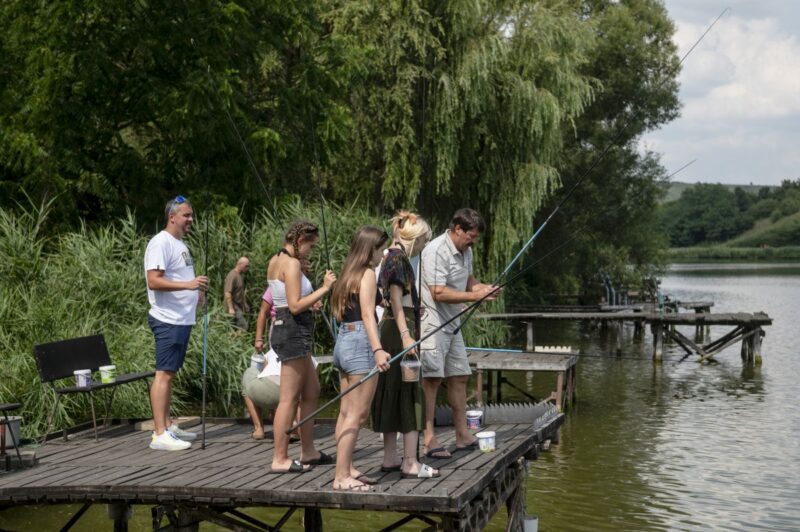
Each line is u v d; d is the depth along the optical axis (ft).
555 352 55.11
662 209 140.15
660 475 36.99
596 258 131.85
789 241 501.97
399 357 20.22
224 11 63.67
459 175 82.07
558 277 128.47
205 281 25.48
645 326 107.65
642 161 131.44
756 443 43.09
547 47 79.46
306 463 23.11
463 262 23.12
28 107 61.62
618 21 123.34
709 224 528.22
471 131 79.51
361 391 20.22
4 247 45.68
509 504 26.27
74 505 32.60
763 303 139.33
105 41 63.67
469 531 20.70
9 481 22.21
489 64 76.43
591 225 124.98
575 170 122.21
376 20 76.18
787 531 29.89
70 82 63.00
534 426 26.94
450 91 75.25
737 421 48.60
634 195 130.21
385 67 77.66
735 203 544.62
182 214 25.72
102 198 63.10
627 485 35.40
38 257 45.57
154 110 63.82
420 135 79.46
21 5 62.49
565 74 80.53
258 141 63.41
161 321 25.57
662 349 74.69
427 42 75.31
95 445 26.91
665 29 127.65
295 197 65.05
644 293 128.98
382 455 24.32
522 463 26.18
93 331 42.42
